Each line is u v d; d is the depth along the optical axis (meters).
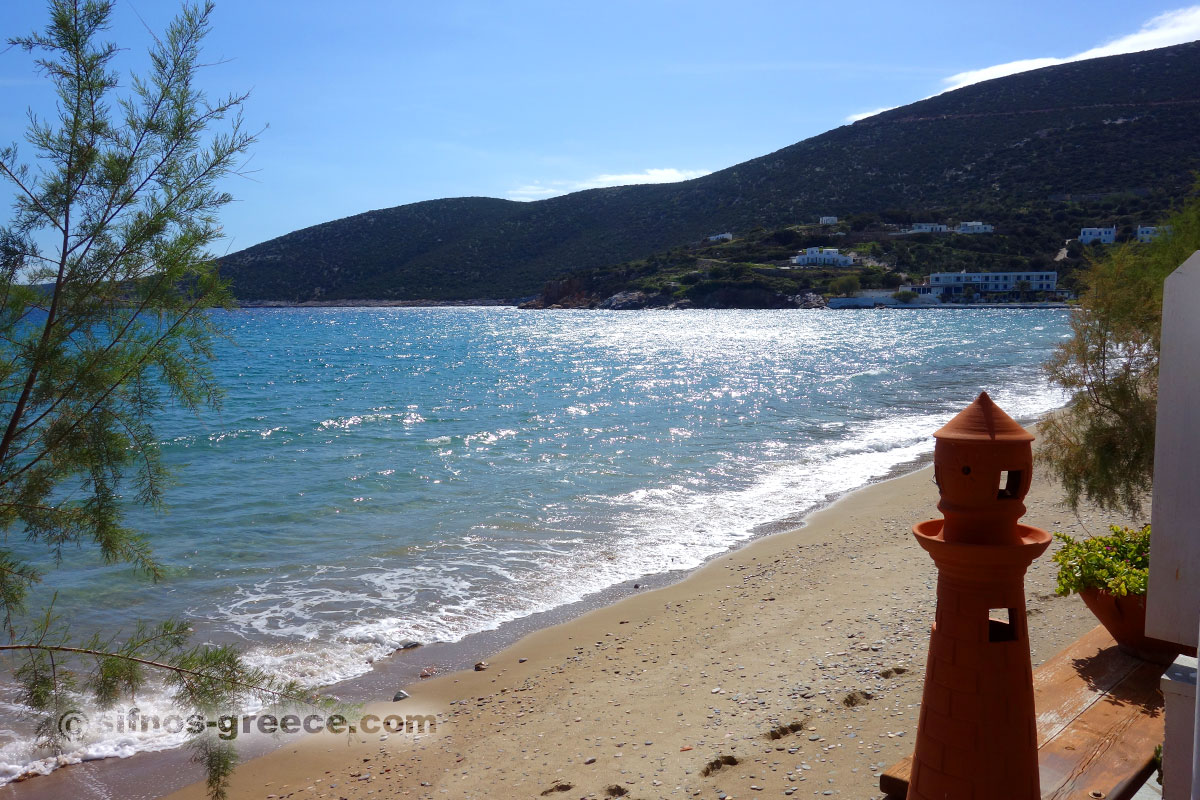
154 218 3.74
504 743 5.95
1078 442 7.56
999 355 50.19
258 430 23.95
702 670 6.95
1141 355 7.06
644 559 10.91
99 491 3.94
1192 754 2.24
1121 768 3.49
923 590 8.54
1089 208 155.75
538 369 47.53
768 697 6.14
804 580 9.49
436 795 5.29
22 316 3.63
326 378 43.25
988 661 2.22
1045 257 144.62
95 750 6.09
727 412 26.48
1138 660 4.66
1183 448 2.15
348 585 9.91
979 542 2.21
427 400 32.47
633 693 6.62
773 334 80.81
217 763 4.17
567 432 22.86
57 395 3.74
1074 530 10.21
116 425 3.87
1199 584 2.14
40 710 3.99
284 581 10.05
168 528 12.59
